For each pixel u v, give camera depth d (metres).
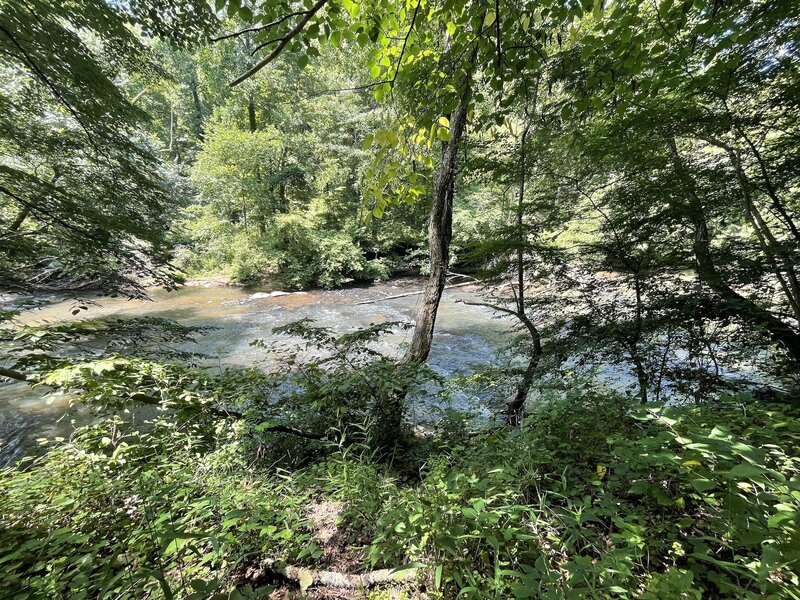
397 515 1.71
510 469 1.90
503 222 5.54
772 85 3.10
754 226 3.36
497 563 1.34
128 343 3.93
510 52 1.68
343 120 16.27
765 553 0.91
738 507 1.17
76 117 3.64
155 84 5.46
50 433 4.81
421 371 3.47
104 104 3.80
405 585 1.56
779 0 2.29
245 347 8.41
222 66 16.27
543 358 4.45
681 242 3.72
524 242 4.43
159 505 1.96
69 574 1.44
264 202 15.98
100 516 1.92
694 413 2.01
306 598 1.55
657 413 1.77
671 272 3.64
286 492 2.45
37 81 3.71
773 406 2.28
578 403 2.96
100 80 3.53
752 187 3.43
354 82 15.01
